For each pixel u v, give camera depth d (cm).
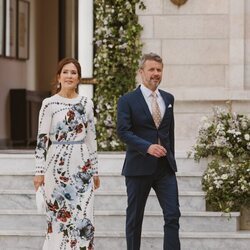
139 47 1603
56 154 1112
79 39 1700
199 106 1572
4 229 1373
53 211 1118
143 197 1178
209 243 1327
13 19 2309
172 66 1589
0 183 1451
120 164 1473
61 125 1111
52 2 2617
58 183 1114
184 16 1587
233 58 1568
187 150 1559
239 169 1379
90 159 1126
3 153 1602
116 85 1644
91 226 1116
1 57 2222
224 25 1582
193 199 1386
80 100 1125
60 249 1115
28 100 2356
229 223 1355
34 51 2538
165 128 1173
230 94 1556
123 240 1333
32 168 1495
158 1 1594
